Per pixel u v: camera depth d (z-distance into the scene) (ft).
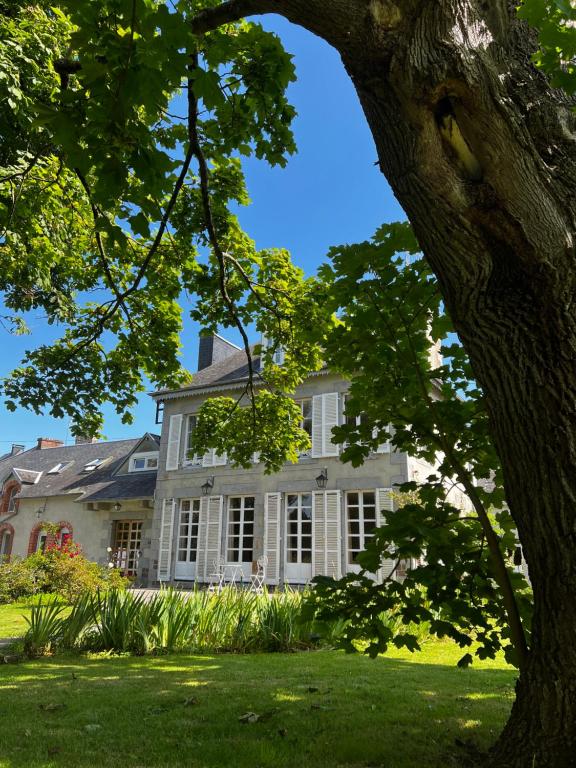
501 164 7.41
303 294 25.89
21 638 22.75
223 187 22.11
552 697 7.06
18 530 76.28
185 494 57.36
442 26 7.47
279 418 29.30
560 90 9.30
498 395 7.86
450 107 7.69
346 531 47.88
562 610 7.09
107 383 29.25
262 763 9.52
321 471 49.85
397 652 23.04
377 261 11.85
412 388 12.76
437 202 7.86
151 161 9.13
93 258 25.95
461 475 10.60
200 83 9.35
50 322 27.14
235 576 51.83
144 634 21.24
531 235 7.45
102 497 65.62
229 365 64.75
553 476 7.23
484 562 10.89
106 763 9.40
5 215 19.62
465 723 12.01
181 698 14.10
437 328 12.42
